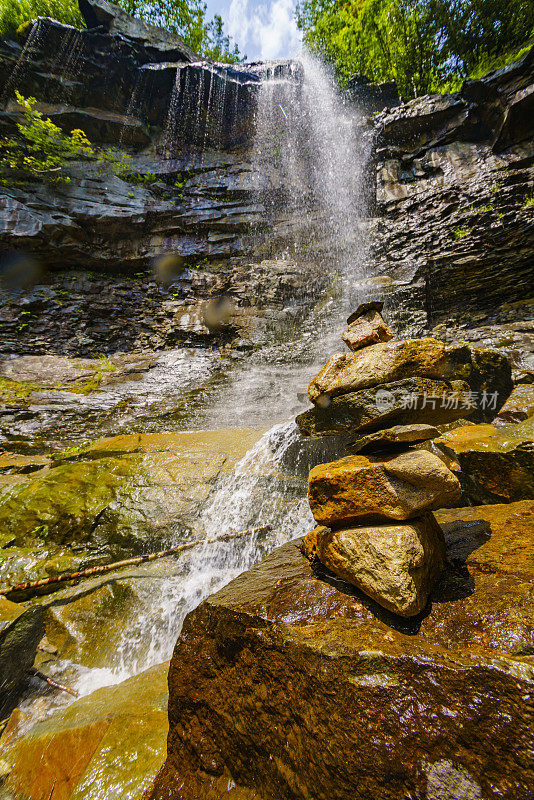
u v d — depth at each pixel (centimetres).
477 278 1150
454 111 1427
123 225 1505
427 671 120
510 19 1638
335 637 139
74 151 1516
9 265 1361
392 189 1482
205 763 163
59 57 1501
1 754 238
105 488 489
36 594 386
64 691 304
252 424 835
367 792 115
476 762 106
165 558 411
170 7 2064
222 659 169
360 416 201
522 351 727
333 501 177
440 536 184
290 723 138
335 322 1327
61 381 1118
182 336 1406
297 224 1639
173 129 1758
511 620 132
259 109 1783
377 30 1811
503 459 273
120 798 173
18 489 501
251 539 423
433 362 189
